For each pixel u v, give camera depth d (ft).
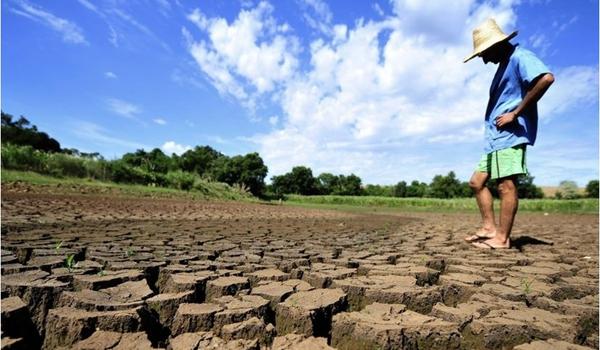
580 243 17.07
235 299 6.80
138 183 77.41
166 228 18.81
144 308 6.05
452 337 5.46
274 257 11.35
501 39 13.43
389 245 15.17
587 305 7.04
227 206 52.03
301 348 5.27
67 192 49.57
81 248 11.19
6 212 21.89
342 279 8.53
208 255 11.10
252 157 173.37
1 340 4.87
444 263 11.54
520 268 10.61
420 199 118.21
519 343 5.63
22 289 6.49
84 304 6.05
